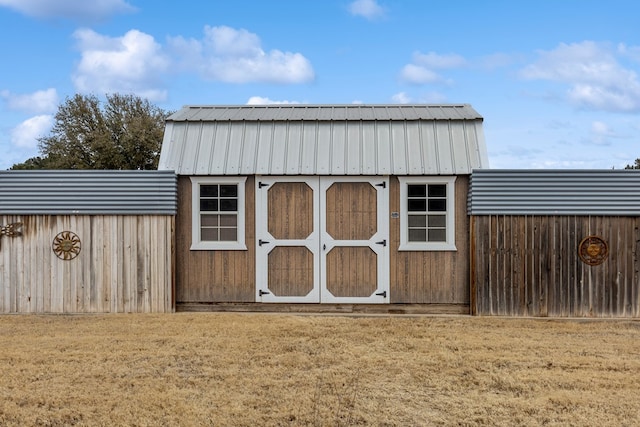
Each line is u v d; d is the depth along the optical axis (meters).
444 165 10.64
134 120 36.97
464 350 8.10
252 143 11.04
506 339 8.76
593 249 10.41
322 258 10.74
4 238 10.70
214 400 6.07
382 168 10.66
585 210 10.39
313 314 10.58
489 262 10.47
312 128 11.19
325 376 6.88
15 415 5.67
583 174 10.44
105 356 7.71
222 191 10.90
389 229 10.70
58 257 10.69
